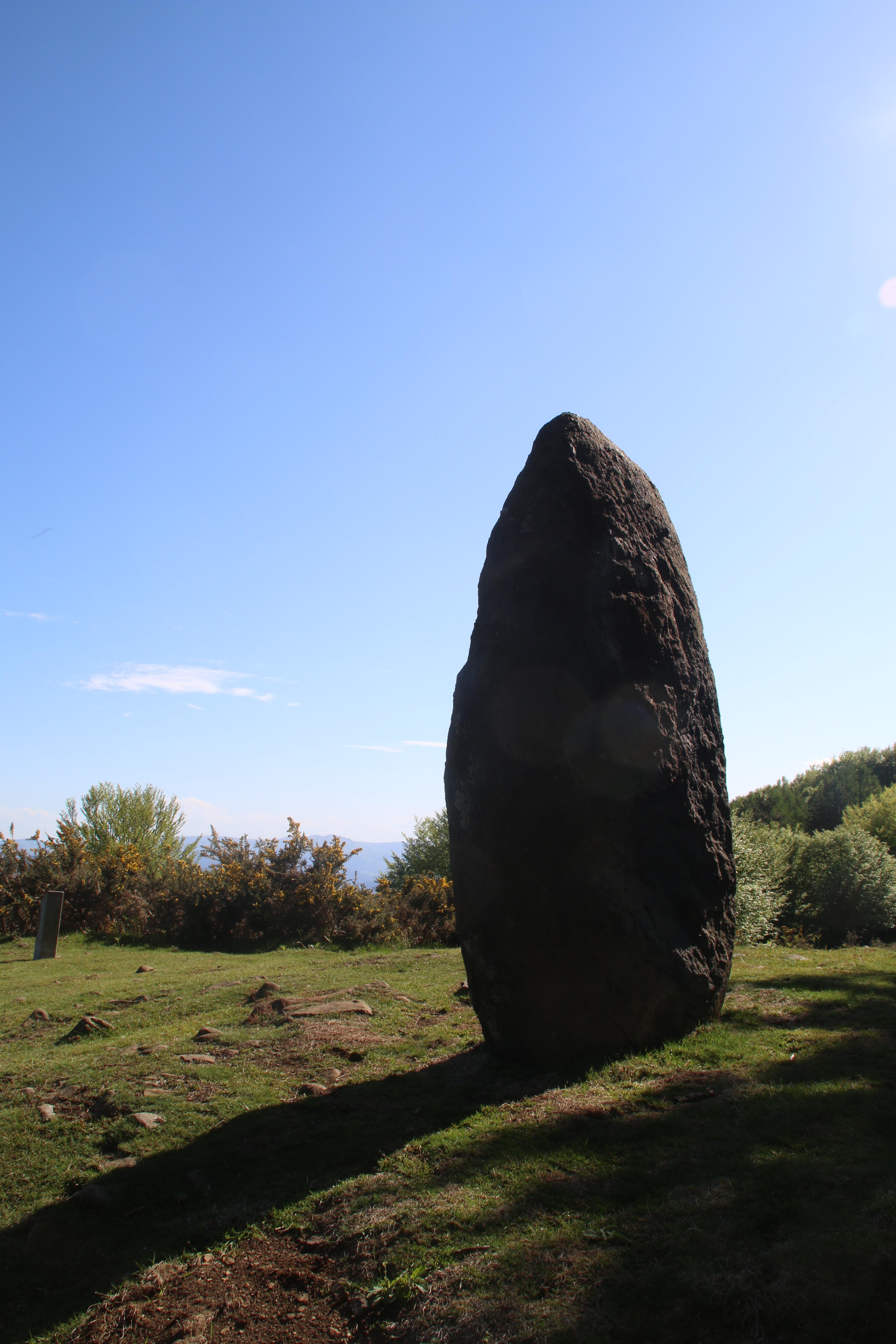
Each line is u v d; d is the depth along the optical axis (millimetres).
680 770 6395
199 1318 3443
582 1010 5746
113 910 18531
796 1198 3521
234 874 17047
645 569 6578
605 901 5789
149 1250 4105
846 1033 5871
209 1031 7438
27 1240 4336
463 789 6238
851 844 19453
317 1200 4277
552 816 5840
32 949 16375
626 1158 4113
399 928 16641
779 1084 4887
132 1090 6035
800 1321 2791
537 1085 5477
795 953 10398
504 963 5945
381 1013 7883
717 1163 3932
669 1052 5605
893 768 37094
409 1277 3377
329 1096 5742
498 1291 3191
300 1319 3375
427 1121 5168
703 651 7090
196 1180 4734
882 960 9445
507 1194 3908
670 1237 3348
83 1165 5062
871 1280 2918
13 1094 6191
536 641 6082
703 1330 2840
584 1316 2973
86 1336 3473
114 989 10273
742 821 18438
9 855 18766
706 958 6180
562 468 6426
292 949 15945
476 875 6105
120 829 29688
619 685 6141
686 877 6180
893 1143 4012
